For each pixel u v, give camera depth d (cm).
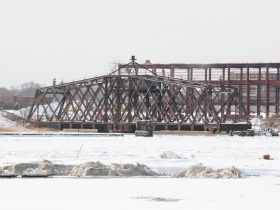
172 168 8675
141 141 19700
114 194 5722
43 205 4862
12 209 4612
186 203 5022
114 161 10131
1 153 12531
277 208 4694
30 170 8156
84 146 15988
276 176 7881
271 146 16675
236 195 5634
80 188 6312
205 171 7956
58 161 10156
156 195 5634
